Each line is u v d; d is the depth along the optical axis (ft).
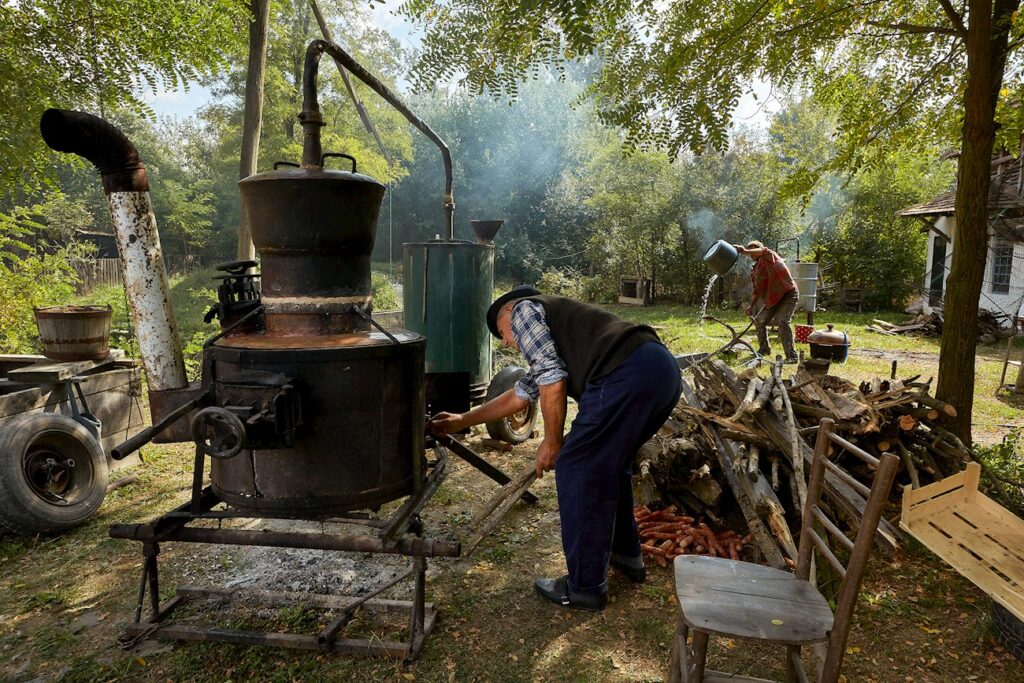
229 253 104.37
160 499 12.69
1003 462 12.59
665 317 47.37
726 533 10.34
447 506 12.37
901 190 52.60
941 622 8.32
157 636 7.80
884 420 11.60
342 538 7.43
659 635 8.09
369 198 7.43
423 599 7.81
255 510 7.04
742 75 14.10
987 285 43.32
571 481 8.17
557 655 7.68
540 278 72.38
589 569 8.36
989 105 11.66
